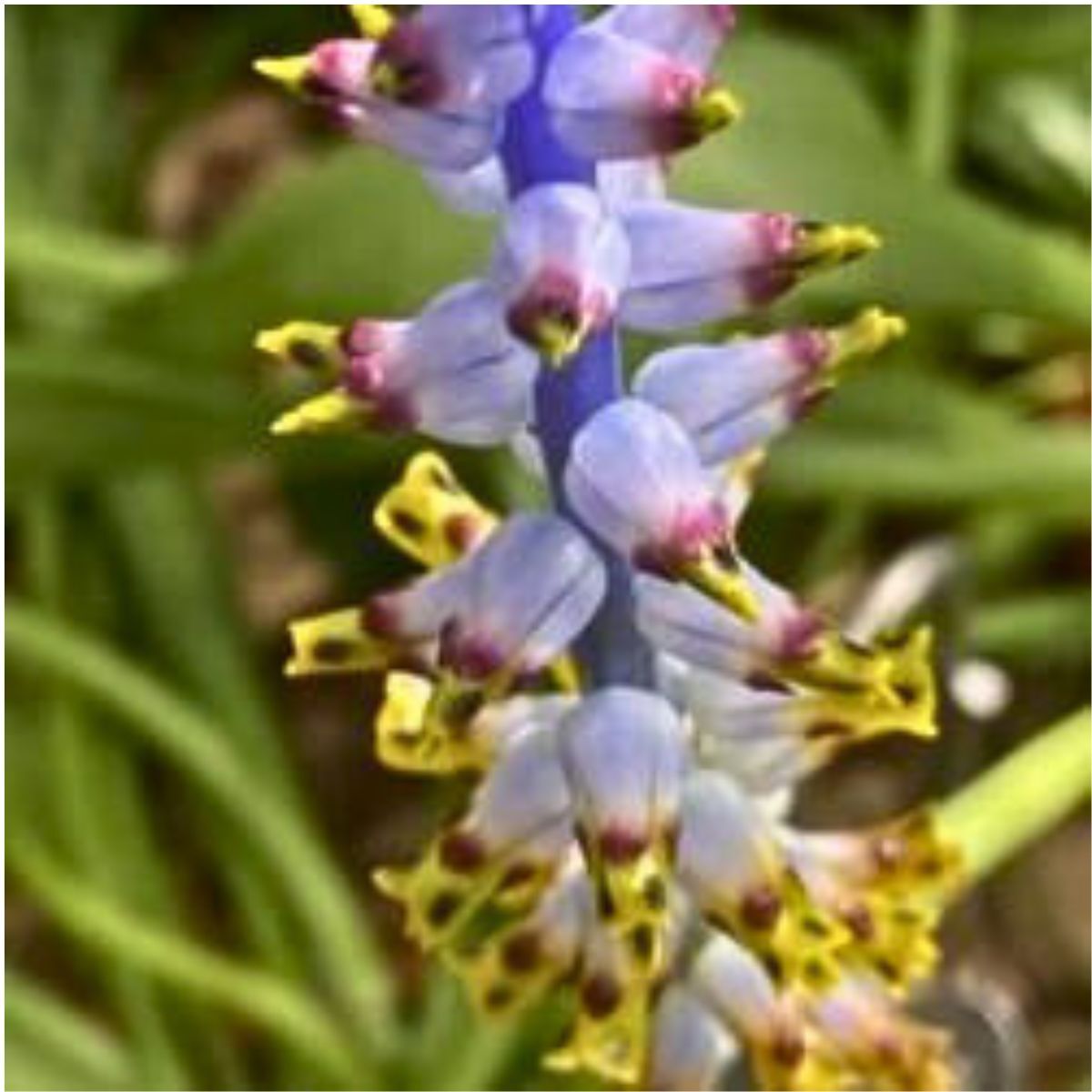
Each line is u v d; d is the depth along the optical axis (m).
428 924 0.20
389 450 0.34
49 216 0.40
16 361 0.33
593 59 0.17
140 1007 0.33
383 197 0.32
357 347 0.17
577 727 0.18
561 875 0.20
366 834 0.38
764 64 0.32
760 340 0.18
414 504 0.19
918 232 0.32
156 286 0.33
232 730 0.36
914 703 0.19
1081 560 0.39
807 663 0.18
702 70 0.17
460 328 0.17
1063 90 0.39
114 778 0.36
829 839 0.20
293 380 0.33
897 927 0.20
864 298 0.32
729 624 0.18
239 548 0.41
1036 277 0.32
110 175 0.41
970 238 0.32
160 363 0.33
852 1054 0.21
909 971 0.20
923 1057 0.21
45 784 0.36
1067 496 0.34
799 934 0.20
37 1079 0.33
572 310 0.16
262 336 0.17
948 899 0.24
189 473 0.36
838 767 0.36
